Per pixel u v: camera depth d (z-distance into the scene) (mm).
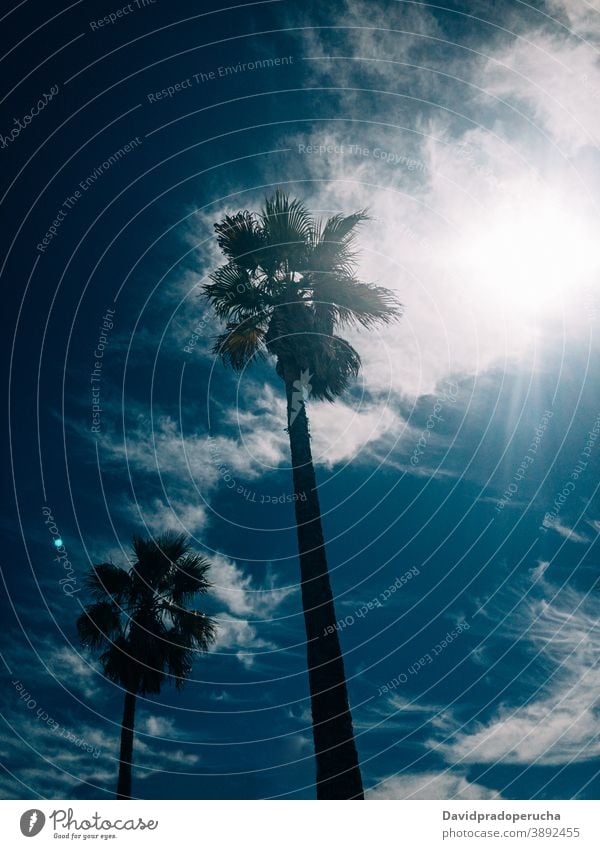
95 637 16047
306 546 9336
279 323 11492
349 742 7914
